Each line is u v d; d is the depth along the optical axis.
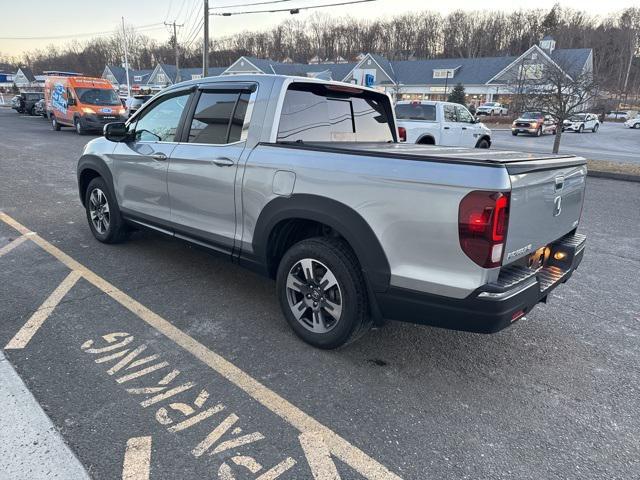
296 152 3.17
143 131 4.54
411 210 2.62
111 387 2.74
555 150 14.30
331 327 3.16
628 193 10.16
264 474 2.16
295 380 2.91
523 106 15.08
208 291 4.20
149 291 4.14
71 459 2.19
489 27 98.25
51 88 21.22
